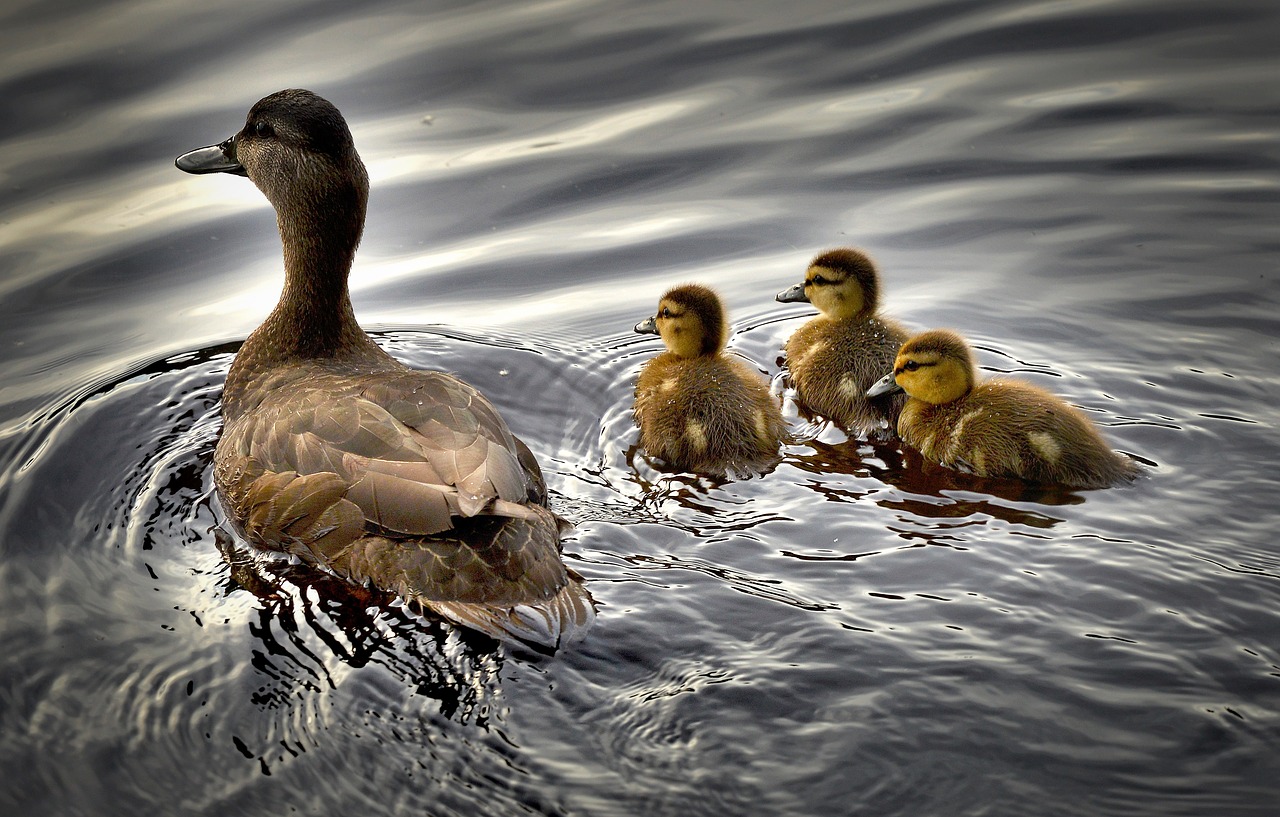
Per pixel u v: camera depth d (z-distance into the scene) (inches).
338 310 360.5
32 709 259.1
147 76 542.6
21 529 321.1
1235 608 276.2
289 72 544.4
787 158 498.3
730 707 252.1
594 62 558.6
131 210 478.0
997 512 321.7
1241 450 342.3
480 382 398.9
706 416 361.7
